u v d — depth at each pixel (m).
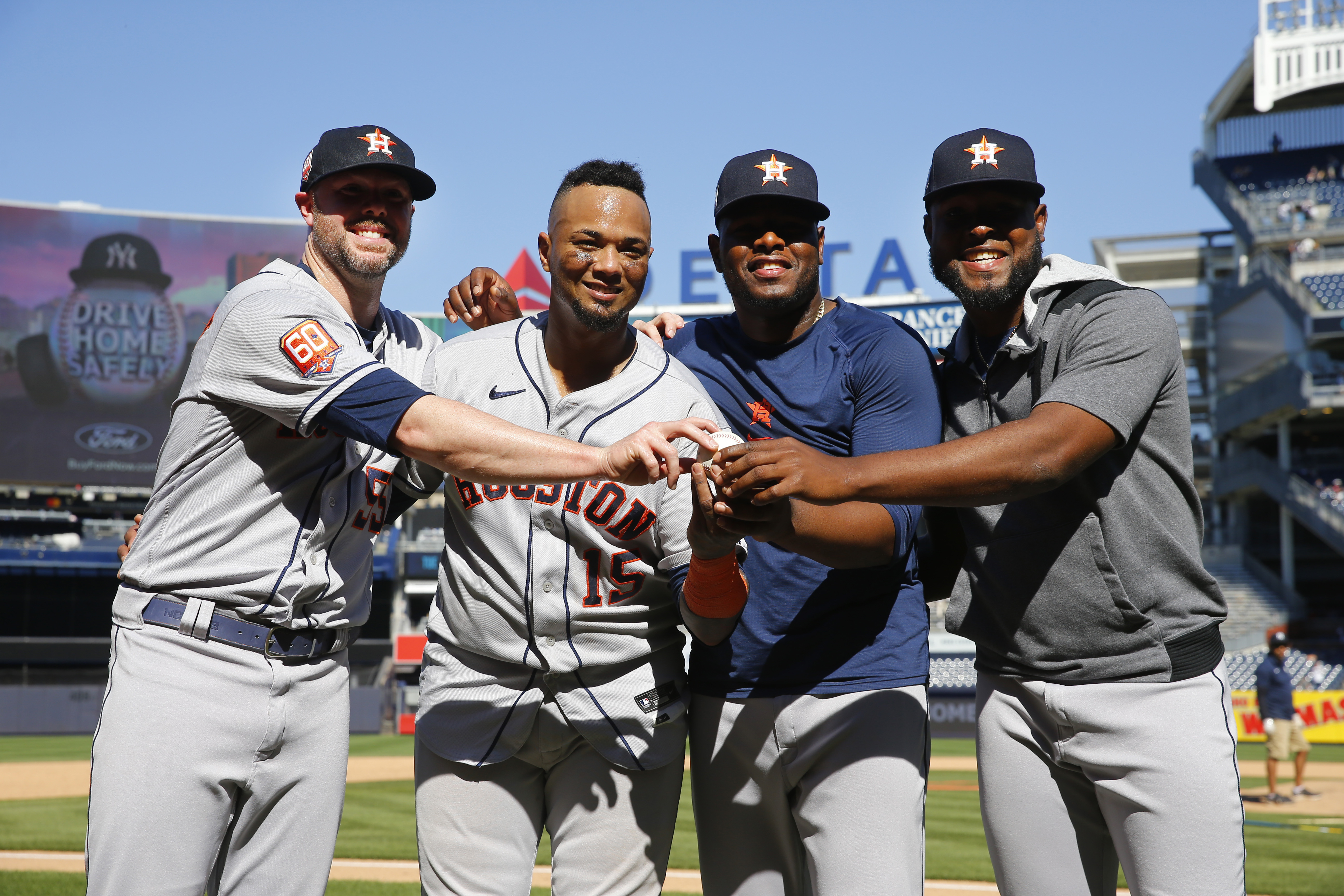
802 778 2.76
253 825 2.57
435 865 2.66
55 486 30.30
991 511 2.77
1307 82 30.72
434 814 2.67
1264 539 32.41
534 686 2.62
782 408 2.82
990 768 2.83
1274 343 28.64
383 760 16.70
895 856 2.64
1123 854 2.65
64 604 30.08
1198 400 33.69
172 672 2.44
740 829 2.85
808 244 2.80
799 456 2.19
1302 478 31.42
